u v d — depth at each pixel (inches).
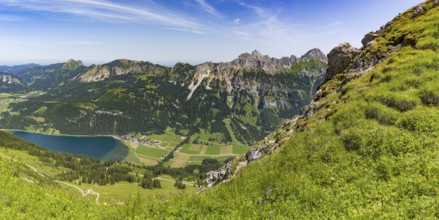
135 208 532.1
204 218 477.1
